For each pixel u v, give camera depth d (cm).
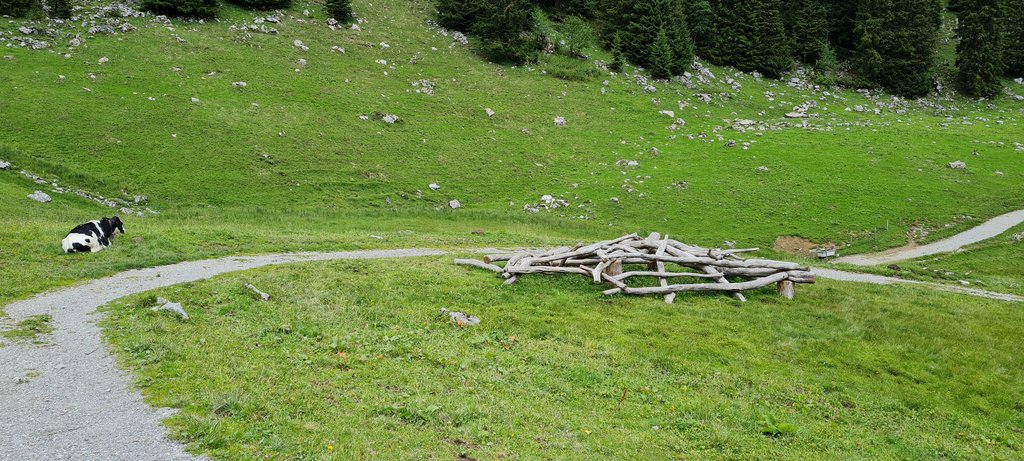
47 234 2417
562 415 1139
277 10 7544
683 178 5691
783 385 1498
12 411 902
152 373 1082
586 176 5753
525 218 4788
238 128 5281
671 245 2531
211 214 4016
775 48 9269
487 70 7644
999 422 1442
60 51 5572
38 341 1241
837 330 1978
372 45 7481
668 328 1848
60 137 4494
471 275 2341
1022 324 2212
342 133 5688
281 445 844
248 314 1584
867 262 4328
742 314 2066
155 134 4875
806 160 6128
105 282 1842
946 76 9969
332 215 4369
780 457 1084
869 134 7000
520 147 6178
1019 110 9081
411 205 4912
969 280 3472
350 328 1556
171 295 1666
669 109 7525
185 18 6781
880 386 1568
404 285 2086
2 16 5788
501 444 962
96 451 790
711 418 1227
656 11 8731
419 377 1230
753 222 4969
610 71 8281
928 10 9700
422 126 6169
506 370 1359
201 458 793
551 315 1903
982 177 5891
